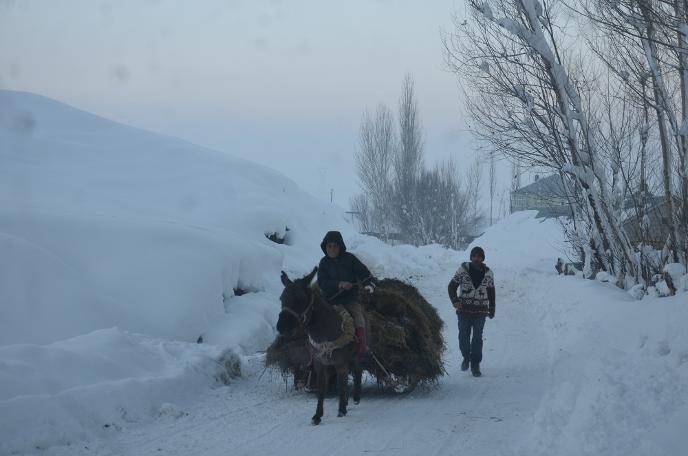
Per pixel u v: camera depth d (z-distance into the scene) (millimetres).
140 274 13602
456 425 8211
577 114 15047
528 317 18094
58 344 9641
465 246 65750
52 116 31344
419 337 9922
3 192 20656
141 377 9266
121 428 8039
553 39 14656
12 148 26375
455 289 11594
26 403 7410
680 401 7305
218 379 10344
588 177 15703
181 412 8758
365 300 9930
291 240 26672
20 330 11453
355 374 9344
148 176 26766
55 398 7746
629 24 13133
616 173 17469
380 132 58094
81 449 7199
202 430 8047
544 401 8398
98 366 9031
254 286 16641
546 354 13078
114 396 8344
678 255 13445
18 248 12383
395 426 8188
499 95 16234
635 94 15164
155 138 31547
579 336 12961
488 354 13367
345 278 8906
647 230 16266
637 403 7316
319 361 8453
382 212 58156
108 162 27656
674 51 12484
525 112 16172
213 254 14797
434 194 60625
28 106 31516
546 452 6762
